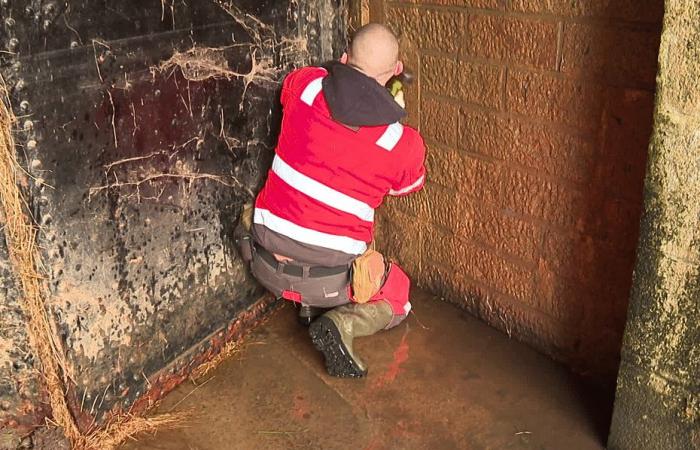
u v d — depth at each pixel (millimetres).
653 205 1824
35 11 1749
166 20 2117
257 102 2619
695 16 1591
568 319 2568
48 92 1834
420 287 3195
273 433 2344
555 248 2510
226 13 2346
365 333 2637
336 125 2260
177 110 2252
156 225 2303
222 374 2639
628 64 2057
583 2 2109
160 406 2471
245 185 2676
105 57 1956
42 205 1907
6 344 2051
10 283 1947
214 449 2275
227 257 2684
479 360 2703
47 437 2129
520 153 2492
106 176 2066
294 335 2875
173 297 2463
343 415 2422
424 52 2705
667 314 1892
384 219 3246
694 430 1936
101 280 2152
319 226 2373
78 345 2141
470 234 2832
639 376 2023
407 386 2564
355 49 2275
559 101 2293
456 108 2670
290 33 2705
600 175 2262
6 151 1786
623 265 2301
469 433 2334
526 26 2295
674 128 1711
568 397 2484
